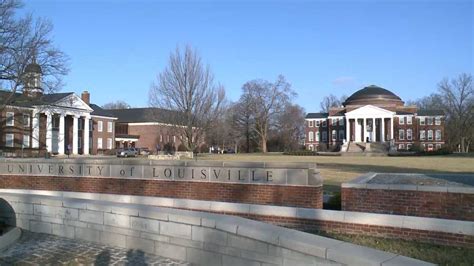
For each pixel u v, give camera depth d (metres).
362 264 5.23
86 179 14.57
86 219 8.82
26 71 36.19
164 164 13.26
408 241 7.98
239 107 92.81
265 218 9.55
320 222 8.98
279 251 6.18
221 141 93.19
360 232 8.55
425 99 120.31
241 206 9.89
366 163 37.56
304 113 112.56
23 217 9.76
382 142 90.00
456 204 10.08
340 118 106.81
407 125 102.31
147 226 7.94
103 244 8.53
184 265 7.27
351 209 11.11
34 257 7.73
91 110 78.44
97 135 83.25
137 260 7.52
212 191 12.47
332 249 5.57
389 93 105.69
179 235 7.51
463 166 31.92
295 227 9.21
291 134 100.81
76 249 8.21
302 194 11.37
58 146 72.19
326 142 108.81
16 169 15.82
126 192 13.82
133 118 94.12
